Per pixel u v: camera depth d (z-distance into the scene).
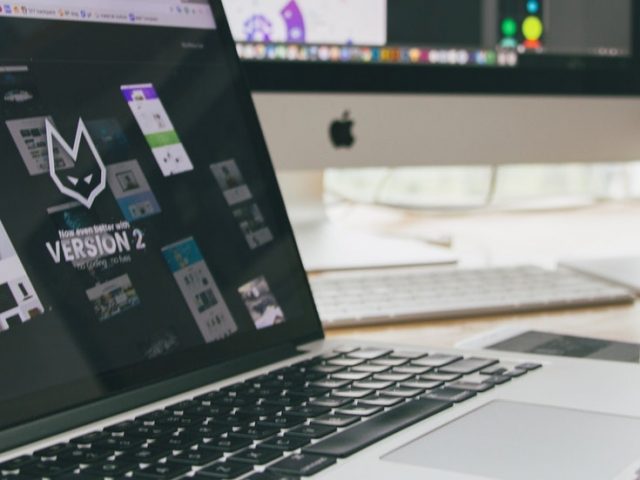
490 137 1.17
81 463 0.41
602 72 1.22
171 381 0.55
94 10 0.60
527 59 1.18
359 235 1.20
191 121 0.65
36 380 0.48
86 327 0.51
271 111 1.05
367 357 0.61
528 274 0.93
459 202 1.63
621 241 1.21
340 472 0.40
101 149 0.57
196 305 0.59
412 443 0.44
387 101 1.11
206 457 0.41
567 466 0.40
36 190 0.52
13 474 0.40
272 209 0.69
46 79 0.55
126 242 0.56
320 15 1.07
